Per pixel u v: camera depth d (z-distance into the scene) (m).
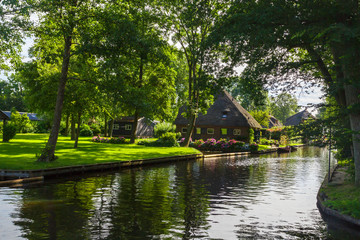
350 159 13.70
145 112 20.81
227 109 51.41
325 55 14.62
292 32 10.84
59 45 20.42
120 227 8.27
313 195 13.82
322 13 9.89
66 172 16.78
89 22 17.91
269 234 8.12
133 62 20.56
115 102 19.30
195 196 12.84
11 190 12.59
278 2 10.80
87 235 7.56
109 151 28.02
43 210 9.72
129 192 13.09
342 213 9.48
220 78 15.08
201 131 51.28
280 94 14.30
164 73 38.50
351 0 9.48
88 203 10.84
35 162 17.48
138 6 19.70
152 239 7.43
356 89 11.35
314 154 43.38
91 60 20.42
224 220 9.35
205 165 25.30
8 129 33.03
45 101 34.69
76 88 25.50
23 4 16.02
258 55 12.59
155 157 25.53
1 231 7.63
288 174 20.88
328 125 12.38
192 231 8.17
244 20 11.48
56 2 16.19
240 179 18.16
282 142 54.88
